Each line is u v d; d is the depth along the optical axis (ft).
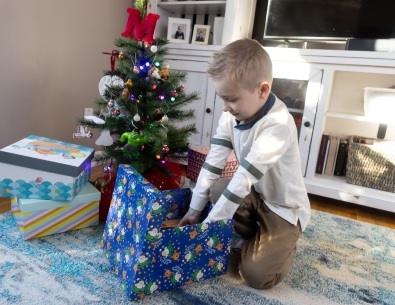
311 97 5.29
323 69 5.15
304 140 5.44
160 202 2.42
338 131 6.27
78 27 5.75
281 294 2.86
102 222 3.85
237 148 3.14
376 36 5.52
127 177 2.90
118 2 6.48
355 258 3.62
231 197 2.75
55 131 5.71
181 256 2.70
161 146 3.85
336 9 5.73
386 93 4.95
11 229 3.46
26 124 5.20
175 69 6.36
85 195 3.54
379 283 3.17
